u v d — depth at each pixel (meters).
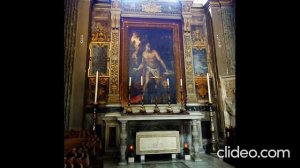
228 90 8.70
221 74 9.16
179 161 7.62
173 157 8.05
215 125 9.23
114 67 8.99
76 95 8.44
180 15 9.95
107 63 9.17
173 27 9.88
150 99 9.08
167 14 9.84
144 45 9.49
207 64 9.89
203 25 10.26
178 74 9.49
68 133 5.76
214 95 9.49
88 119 8.68
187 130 8.82
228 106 8.48
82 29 8.91
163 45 9.64
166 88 9.27
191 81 9.39
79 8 9.01
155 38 9.64
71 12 7.72
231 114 8.38
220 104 8.95
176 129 8.80
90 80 8.98
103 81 9.03
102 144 8.38
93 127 7.88
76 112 8.31
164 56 9.55
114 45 9.15
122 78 9.10
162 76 9.37
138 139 7.82
